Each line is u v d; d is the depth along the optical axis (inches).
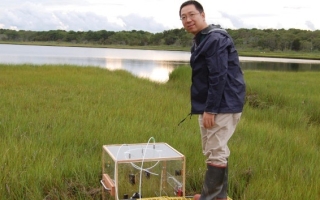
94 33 6284.5
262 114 411.2
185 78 759.1
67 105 384.8
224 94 154.3
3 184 184.5
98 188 193.6
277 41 4473.4
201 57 155.6
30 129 279.6
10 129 274.8
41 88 499.5
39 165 202.2
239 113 158.4
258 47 4498.0
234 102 154.9
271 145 276.5
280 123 381.7
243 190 200.7
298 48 4448.8
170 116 350.3
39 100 406.3
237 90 155.4
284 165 228.8
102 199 185.3
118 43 6230.3
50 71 738.8
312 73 962.1
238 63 157.5
